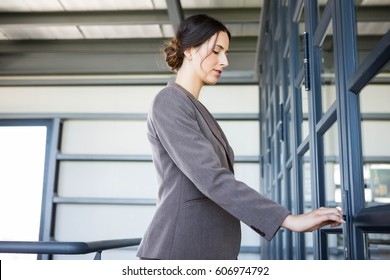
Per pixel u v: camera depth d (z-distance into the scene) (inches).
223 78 164.1
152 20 144.6
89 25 147.5
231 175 31.8
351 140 37.9
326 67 54.2
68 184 165.5
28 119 171.5
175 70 40.0
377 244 34.2
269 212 30.0
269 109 123.4
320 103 54.8
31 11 148.3
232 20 142.6
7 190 165.6
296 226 29.1
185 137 32.7
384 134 38.7
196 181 31.6
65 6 145.4
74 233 161.9
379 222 30.3
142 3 142.6
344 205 38.3
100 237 161.0
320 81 55.5
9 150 169.2
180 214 33.0
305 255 66.2
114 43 169.8
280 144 102.3
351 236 37.0
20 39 171.2
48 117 169.2
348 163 38.3
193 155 31.9
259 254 153.1
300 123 69.1
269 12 119.0
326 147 52.9
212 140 35.1
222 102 165.6
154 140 35.8
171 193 33.9
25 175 166.4
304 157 67.7
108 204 163.5
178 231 32.7
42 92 173.3
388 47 28.8
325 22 49.3
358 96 38.5
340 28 41.4
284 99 86.7
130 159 164.1
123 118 167.5
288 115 86.7
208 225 33.1
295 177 67.9
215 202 31.8
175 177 34.3
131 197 163.0
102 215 162.7
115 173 165.3
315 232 52.1
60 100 172.1
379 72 32.7
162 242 32.8
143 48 168.9
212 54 36.9
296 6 69.6
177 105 34.2
